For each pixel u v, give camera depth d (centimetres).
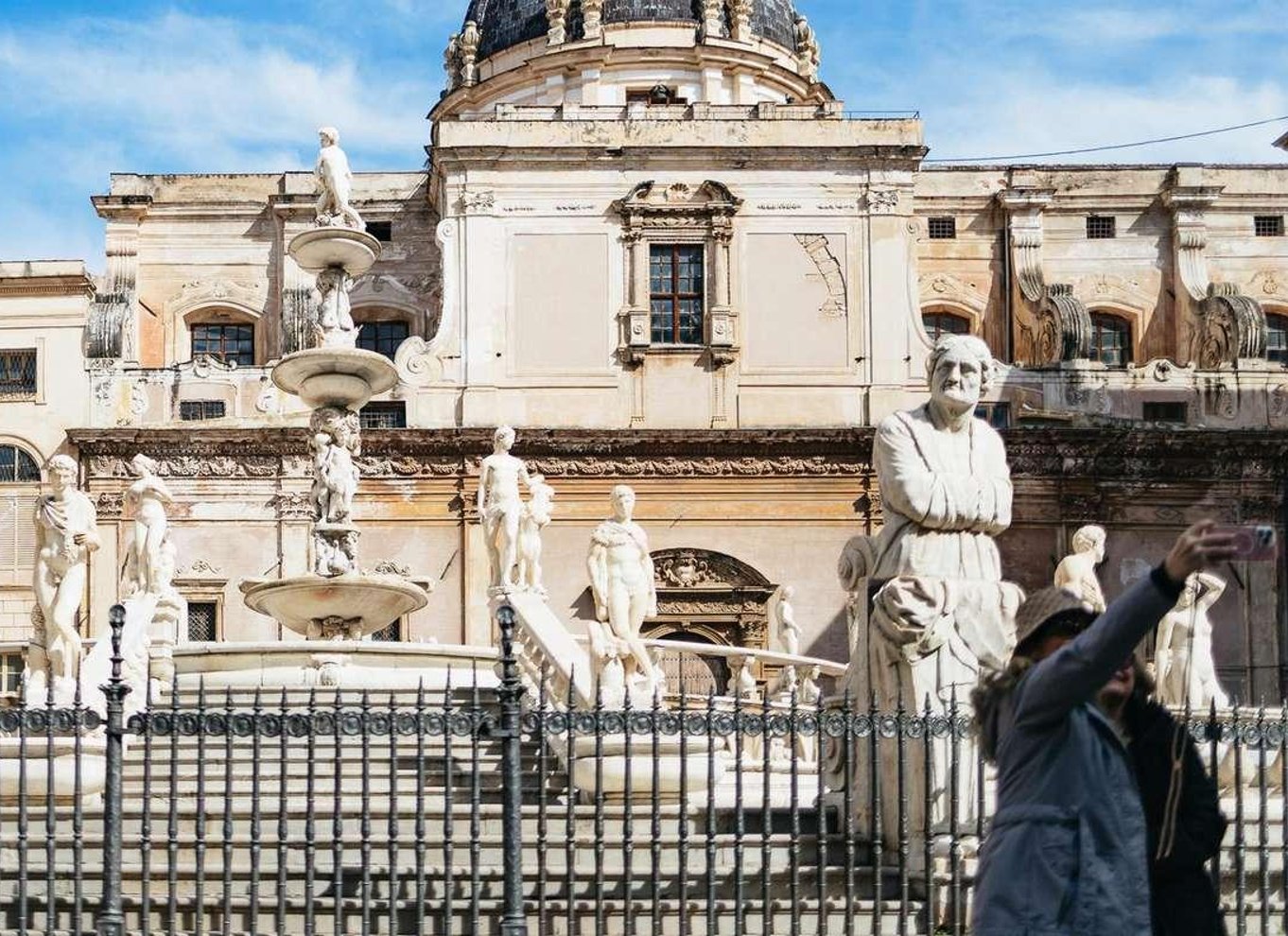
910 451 1339
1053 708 710
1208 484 5147
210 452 5044
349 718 1166
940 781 1284
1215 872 866
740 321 5222
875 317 5225
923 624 1284
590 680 2178
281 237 5784
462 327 5197
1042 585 5088
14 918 1304
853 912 1189
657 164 5247
